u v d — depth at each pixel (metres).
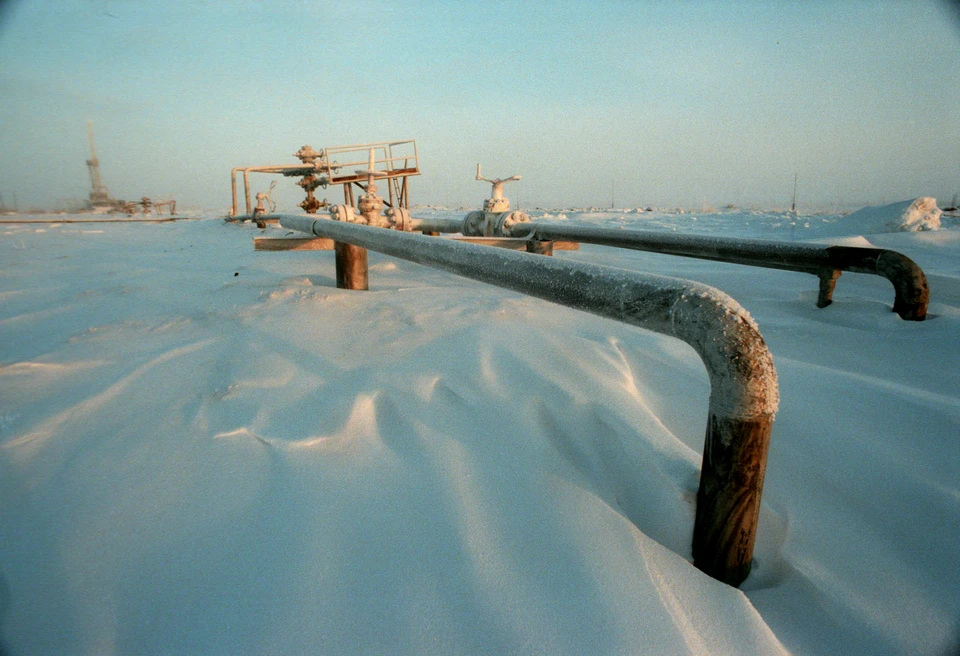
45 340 2.49
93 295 3.58
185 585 0.95
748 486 0.98
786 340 2.55
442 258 1.63
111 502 1.17
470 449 1.38
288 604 0.91
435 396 1.67
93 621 0.88
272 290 3.24
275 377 1.82
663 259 5.83
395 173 11.70
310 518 1.12
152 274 4.50
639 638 0.86
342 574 0.97
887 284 4.05
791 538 1.20
